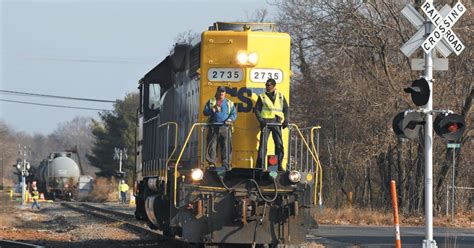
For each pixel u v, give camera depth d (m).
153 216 79.75
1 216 137.50
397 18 146.62
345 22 148.12
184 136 73.56
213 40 66.56
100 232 99.81
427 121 56.00
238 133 64.94
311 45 157.75
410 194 153.25
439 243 84.69
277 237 60.28
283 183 60.97
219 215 59.81
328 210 141.00
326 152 183.00
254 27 68.38
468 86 149.62
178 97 78.56
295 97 170.25
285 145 65.19
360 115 151.50
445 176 149.38
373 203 175.62
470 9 143.62
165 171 72.75
